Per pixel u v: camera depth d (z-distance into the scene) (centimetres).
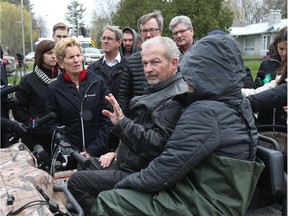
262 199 267
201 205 202
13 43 3725
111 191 215
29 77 382
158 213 204
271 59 419
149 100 236
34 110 382
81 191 249
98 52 2280
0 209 181
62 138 264
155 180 206
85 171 253
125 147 250
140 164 240
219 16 2023
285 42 325
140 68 373
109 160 277
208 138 204
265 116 350
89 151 331
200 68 214
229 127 211
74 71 332
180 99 229
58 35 520
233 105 218
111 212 209
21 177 211
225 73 215
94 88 340
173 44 242
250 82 425
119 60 446
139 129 226
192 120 207
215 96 215
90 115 336
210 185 206
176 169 204
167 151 208
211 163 206
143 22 411
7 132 306
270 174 222
